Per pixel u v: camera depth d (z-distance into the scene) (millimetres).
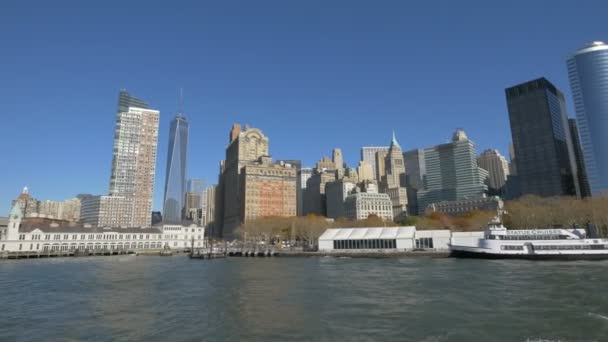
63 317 43781
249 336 35250
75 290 64500
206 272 94812
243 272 93750
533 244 109812
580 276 69500
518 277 70062
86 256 189250
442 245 145875
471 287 60250
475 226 196625
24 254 172375
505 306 45844
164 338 34969
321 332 36344
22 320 42500
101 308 48656
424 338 34094
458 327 37219
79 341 34469
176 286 68375
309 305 48938
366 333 35844
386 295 55281
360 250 153000
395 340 33656
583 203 160375
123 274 91688
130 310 47188
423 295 54500
